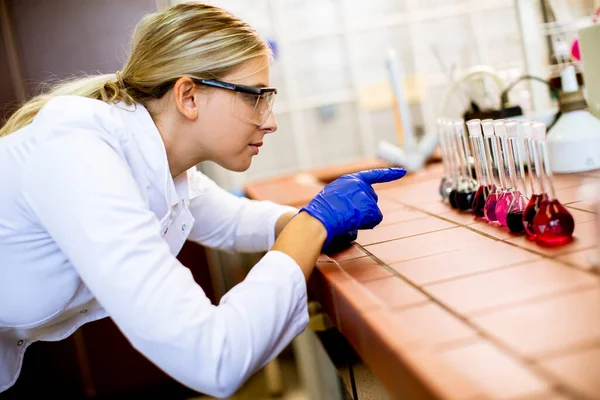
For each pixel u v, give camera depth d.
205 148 1.25
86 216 0.93
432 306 0.82
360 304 0.86
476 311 0.77
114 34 3.18
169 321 0.90
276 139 5.04
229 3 4.78
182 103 1.17
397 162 2.70
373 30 5.18
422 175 2.35
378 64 5.21
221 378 0.91
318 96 5.16
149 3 3.18
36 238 1.14
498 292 0.83
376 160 3.24
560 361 0.60
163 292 0.91
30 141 1.07
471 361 0.63
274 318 0.97
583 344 0.63
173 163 1.28
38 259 1.16
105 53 3.18
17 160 1.08
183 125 1.22
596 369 0.57
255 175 5.04
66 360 3.22
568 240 1.02
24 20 3.10
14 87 3.09
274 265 1.02
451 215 1.43
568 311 0.72
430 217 1.45
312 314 1.62
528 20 2.12
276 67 4.95
